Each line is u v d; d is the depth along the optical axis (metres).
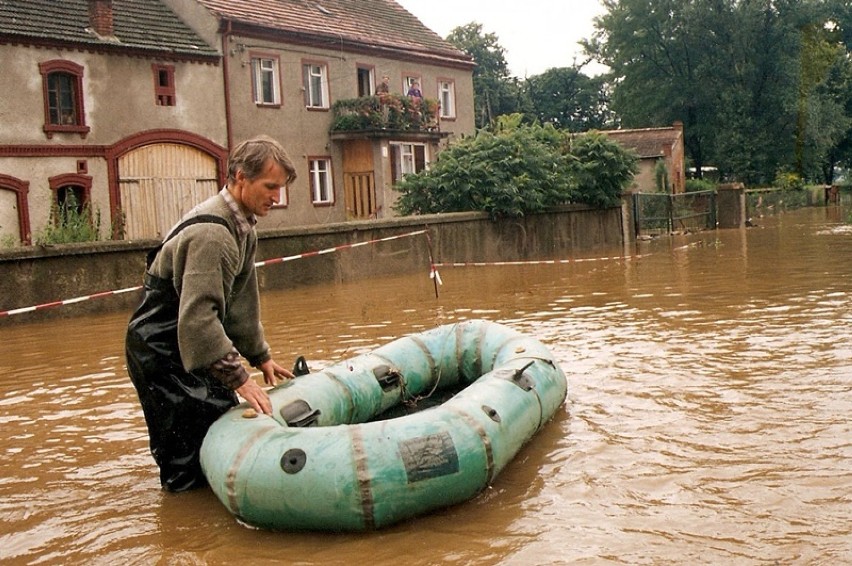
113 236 19.64
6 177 21.16
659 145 46.00
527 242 23.70
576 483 4.91
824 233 28.34
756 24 55.66
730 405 6.37
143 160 24.27
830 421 5.84
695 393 6.76
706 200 33.91
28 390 8.12
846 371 7.25
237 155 4.57
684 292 13.46
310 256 17.11
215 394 4.92
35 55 21.86
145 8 26.03
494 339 6.51
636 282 15.33
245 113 27.03
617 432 5.84
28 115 21.72
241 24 26.56
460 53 36.12
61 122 22.62
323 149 29.84
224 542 4.32
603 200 26.64
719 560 3.89
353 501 4.22
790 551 3.95
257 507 4.28
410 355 6.39
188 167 25.48
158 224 24.64
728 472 4.98
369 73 31.92
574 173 26.06
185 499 4.93
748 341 8.80
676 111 60.78
